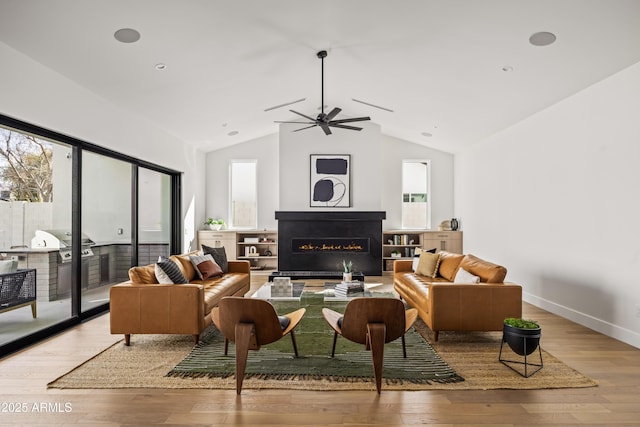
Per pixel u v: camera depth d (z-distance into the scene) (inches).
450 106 227.1
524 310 197.2
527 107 199.9
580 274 170.7
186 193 291.4
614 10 117.5
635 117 140.9
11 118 133.0
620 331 147.6
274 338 107.8
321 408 94.3
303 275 297.1
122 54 148.6
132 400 98.3
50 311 155.7
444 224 324.5
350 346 140.3
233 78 195.8
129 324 139.3
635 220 140.8
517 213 227.5
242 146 335.3
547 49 144.0
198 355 129.7
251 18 143.6
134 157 218.1
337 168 314.8
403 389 104.6
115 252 203.3
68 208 165.9
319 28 157.4
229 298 103.9
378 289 253.6
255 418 89.7
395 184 336.2
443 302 144.2
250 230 320.8
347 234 309.7
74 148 168.7
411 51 170.6
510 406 95.5
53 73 149.1
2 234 134.7
